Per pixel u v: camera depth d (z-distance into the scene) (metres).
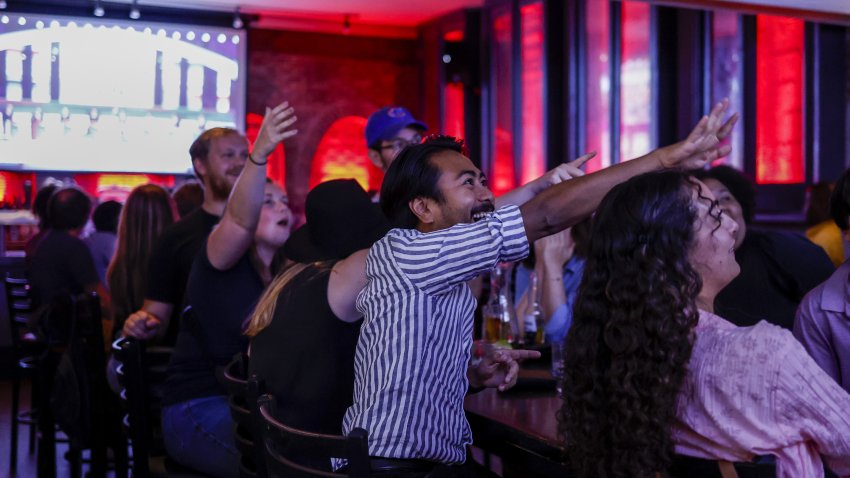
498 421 1.83
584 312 1.38
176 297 3.04
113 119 8.88
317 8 9.16
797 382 1.25
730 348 1.29
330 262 1.85
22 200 8.67
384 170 3.69
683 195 1.34
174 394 2.43
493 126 8.70
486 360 1.93
